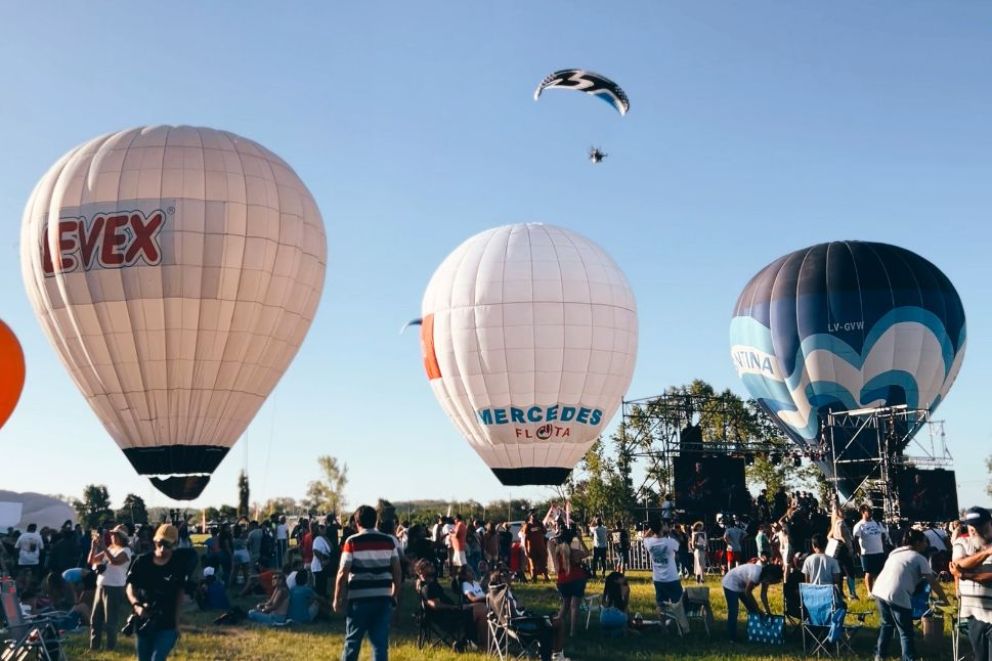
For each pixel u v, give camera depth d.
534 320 27.81
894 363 32.09
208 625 15.41
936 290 32.75
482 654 12.25
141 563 8.34
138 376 22.81
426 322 29.70
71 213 22.75
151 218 22.55
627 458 40.38
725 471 32.25
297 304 24.55
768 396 34.78
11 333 18.33
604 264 29.25
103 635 13.86
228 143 24.12
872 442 32.09
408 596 19.33
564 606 13.70
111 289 22.41
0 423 18.34
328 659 12.17
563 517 26.52
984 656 7.85
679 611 13.77
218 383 23.34
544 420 28.00
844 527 17.97
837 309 32.53
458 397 28.88
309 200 25.27
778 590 18.41
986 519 8.01
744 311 35.38
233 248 22.95
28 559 21.38
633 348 29.45
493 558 24.62
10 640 11.21
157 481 23.31
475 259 29.00
